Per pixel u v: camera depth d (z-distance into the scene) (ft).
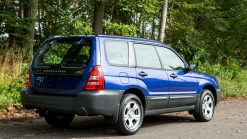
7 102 31.58
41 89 22.48
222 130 25.44
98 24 61.11
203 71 58.59
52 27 61.00
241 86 57.06
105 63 21.54
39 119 28.53
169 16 69.31
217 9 80.94
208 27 79.87
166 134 23.40
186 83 27.12
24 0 47.55
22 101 23.09
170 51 27.09
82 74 21.02
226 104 42.88
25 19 46.29
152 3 66.03
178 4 68.39
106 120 21.74
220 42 84.89
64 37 23.12
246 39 90.58
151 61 24.91
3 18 45.70
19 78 38.04
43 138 21.39
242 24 85.51
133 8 64.95
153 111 24.50
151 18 73.05
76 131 23.82
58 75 21.91
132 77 22.77
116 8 64.54
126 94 22.43
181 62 27.71
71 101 20.84
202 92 28.89
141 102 23.48
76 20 60.34
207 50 75.31
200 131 24.86
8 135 22.03
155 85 24.32
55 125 25.16
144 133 23.52
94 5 61.21
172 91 25.84
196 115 28.71
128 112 22.35
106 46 22.13
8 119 27.94
